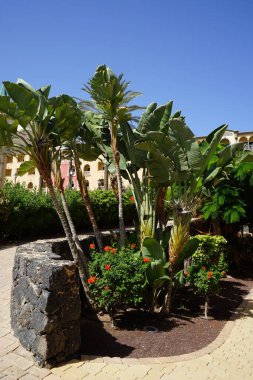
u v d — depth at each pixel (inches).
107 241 278.7
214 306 264.8
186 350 179.5
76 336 153.1
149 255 225.3
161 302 248.8
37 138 195.3
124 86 228.2
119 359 158.1
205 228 434.6
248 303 280.1
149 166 229.3
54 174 239.0
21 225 450.3
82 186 251.8
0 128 177.5
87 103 257.9
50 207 486.6
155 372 149.4
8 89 174.2
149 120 243.1
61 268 146.8
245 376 153.9
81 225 559.2
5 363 139.8
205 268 239.6
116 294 191.9
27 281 157.3
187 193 233.0
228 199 351.9
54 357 143.4
